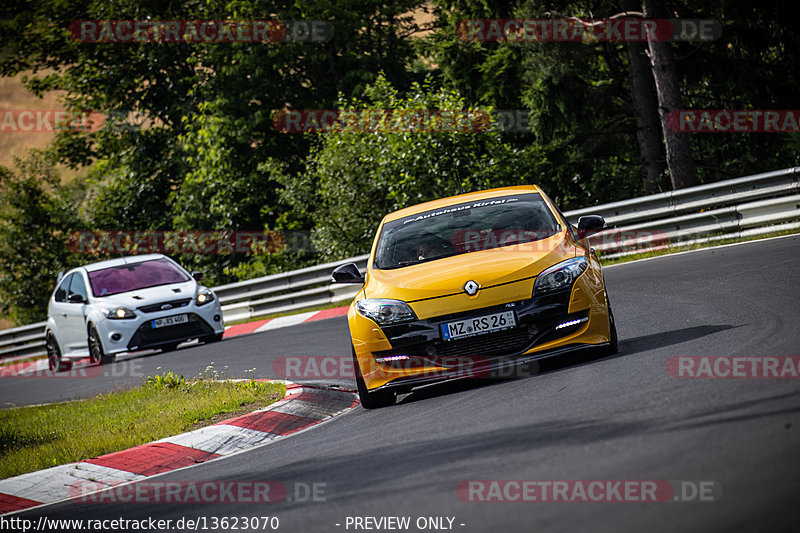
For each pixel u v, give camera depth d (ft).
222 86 357.41
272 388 104.78
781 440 47.21
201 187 367.04
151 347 168.66
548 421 61.98
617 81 284.41
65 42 418.92
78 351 179.52
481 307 81.10
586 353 86.28
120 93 413.59
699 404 58.18
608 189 289.12
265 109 356.38
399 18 372.79
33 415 127.24
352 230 252.21
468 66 287.48
